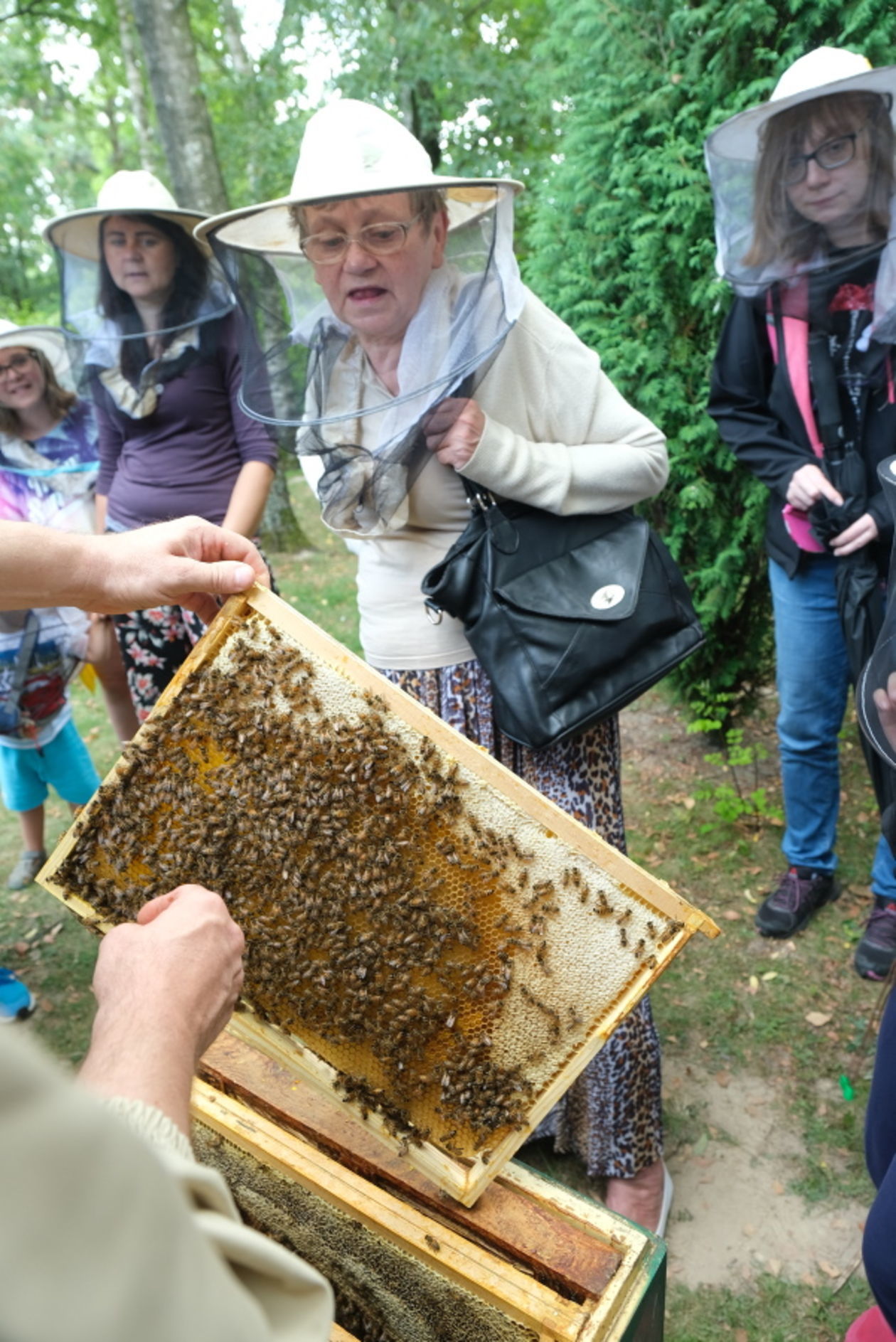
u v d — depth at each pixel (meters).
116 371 2.94
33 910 3.76
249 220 1.73
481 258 1.70
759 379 2.80
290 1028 1.45
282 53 11.19
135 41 12.53
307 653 1.37
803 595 2.84
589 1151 2.20
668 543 3.89
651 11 3.43
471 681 2.06
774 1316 2.06
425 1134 1.38
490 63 10.80
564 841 1.28
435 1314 1.42
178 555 1.44
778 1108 2.56
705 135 3.36
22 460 3.20
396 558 2.08
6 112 19.84
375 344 1.80
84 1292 0.44
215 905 1.12
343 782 1.36
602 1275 1.28
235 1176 1.63
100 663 3.73
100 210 2.58
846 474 2.60
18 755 3.64
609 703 1.88
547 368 1.94
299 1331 0.69
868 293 2.43
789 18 3.19
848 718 4.48
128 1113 0.74
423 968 1.35
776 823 3.79
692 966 3.09
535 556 1.93
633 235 3.57
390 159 1.64
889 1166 1.54
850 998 2.88
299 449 1.91
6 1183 0.42
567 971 1.31
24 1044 0.46
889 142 2.18
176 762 1.44
